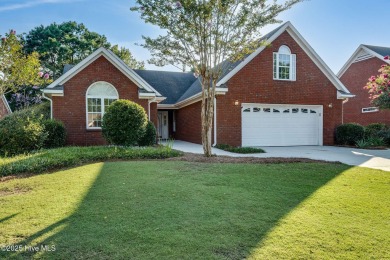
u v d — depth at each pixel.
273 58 15.08
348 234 3.40
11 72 12.55
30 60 12.51
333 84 16.27
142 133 10.92
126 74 13.48
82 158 8.26
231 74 14.22
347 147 14.77
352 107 21.94
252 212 4.05
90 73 12.95
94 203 4.34
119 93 13.41
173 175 6.20
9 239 3.12
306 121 15.88
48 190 5.05
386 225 3.71
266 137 15.05
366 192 5.27
